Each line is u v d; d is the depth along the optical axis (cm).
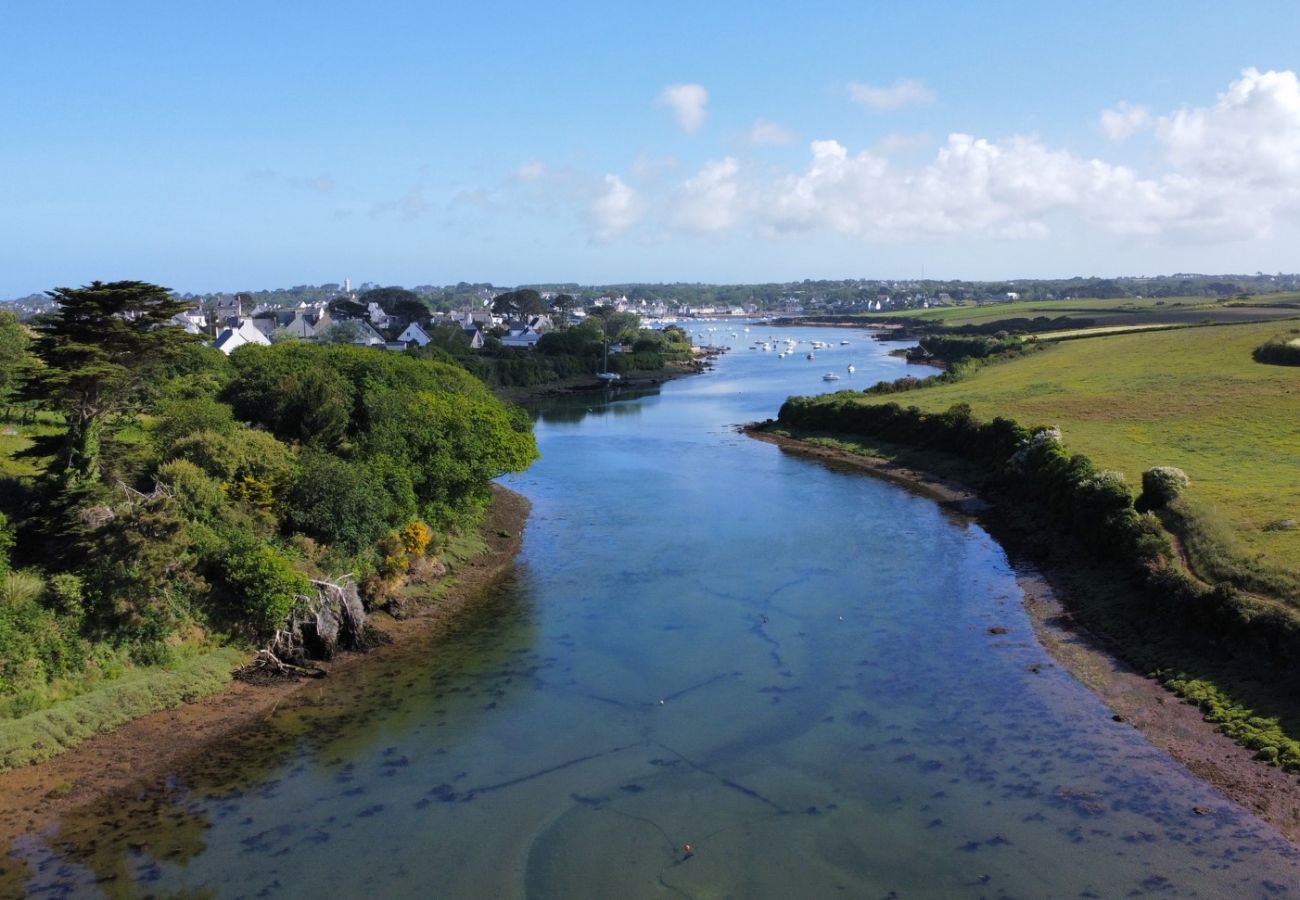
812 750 3197
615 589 4919
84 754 3045
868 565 5353
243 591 3816
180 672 3503
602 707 3531
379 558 4591
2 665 3111
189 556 3716
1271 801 2803
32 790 2845
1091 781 2959
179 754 3127
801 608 4625
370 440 5166
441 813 2802
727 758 3144
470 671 3866
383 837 2669
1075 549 5325
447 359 15062
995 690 3662
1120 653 3975
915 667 3897
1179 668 3691
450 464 5331
